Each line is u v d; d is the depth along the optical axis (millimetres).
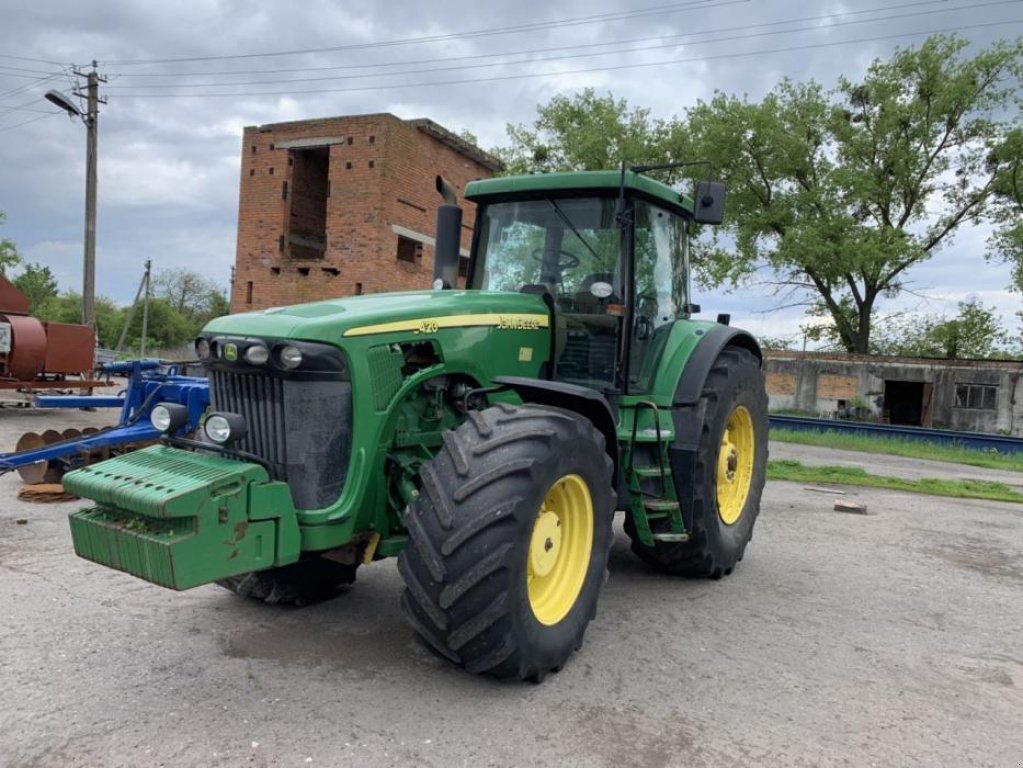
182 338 60250
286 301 16328
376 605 4480
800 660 3945
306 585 4344
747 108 27953
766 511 7863
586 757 2900
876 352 36969
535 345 4488
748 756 2965
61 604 4273
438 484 3275
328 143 15898
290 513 3334
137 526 3094
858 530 7098
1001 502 9500
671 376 4934
